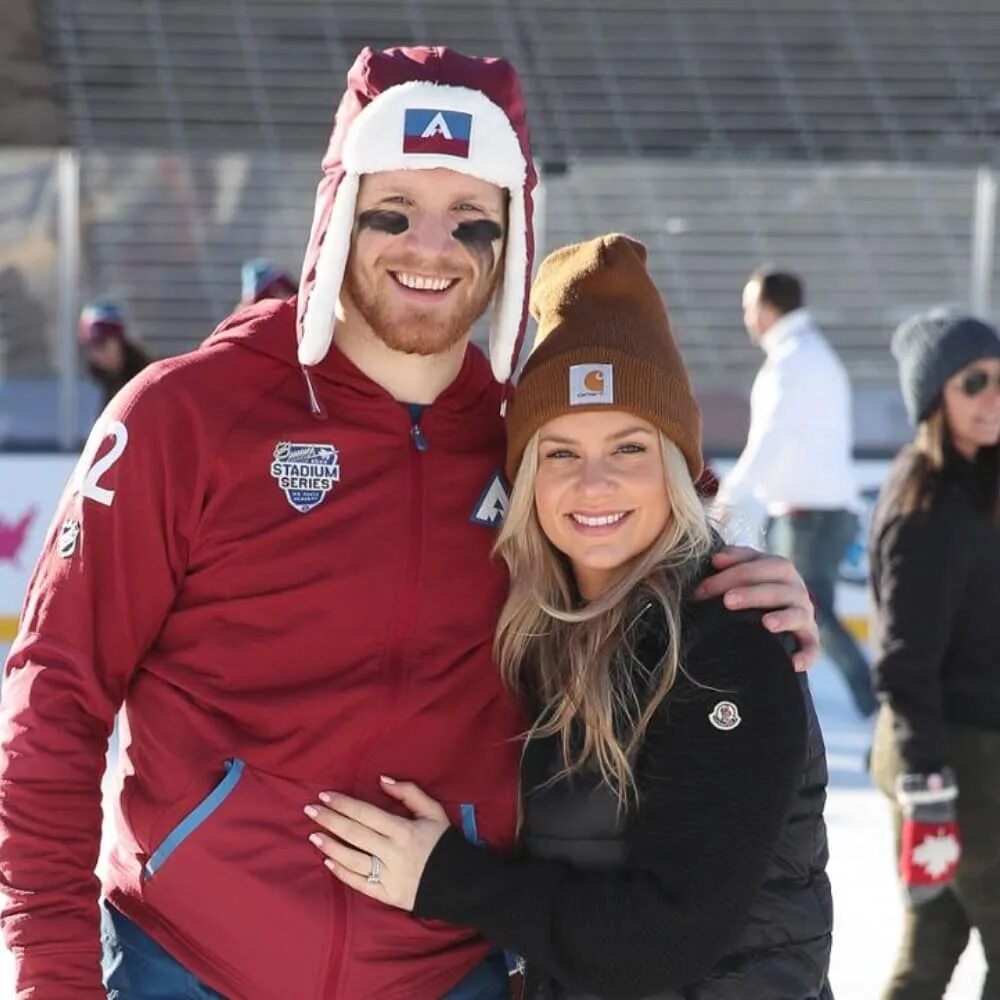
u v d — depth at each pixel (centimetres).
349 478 280
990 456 424
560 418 273
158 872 277
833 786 814
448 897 270
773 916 263
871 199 1347
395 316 280
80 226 1270
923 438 429
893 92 1955
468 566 284
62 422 1169
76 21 1967
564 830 271
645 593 268
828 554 927
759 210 1355
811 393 916
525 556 280
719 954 259
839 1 2066
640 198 1340
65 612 270
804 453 919
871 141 1884
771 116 1912
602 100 1912
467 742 283
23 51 1919
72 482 277
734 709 258
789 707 260
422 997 282
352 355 287
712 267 1353
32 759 263
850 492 932
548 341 278
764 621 263
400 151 276
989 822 419
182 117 1864
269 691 274
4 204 1167
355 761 275
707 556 277
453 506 285
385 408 282
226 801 272
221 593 275
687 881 256
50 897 261
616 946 259
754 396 934
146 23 1977
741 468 934
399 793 276
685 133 1875
